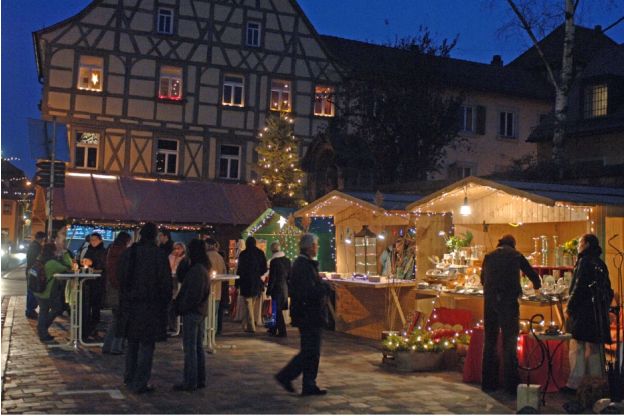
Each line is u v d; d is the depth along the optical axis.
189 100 26.47
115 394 7.07
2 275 29.92
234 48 27.12
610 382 6.71
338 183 23.42
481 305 10.78
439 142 23.47
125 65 25.64
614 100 22.00
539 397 6.84
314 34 28.17
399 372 8.74
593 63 24.30
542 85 32.28
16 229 51.00
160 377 8.09
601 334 7.37
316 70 28.16
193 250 7.54
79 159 25.06
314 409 6.66
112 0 25.59
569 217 10.11
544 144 23.84
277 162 25.64
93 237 11.34
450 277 10.52
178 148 26.25
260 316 13.52
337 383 7.95
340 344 11.21
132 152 25.58
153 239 7.35
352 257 13.77
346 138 23.86
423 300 11.23
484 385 7.70
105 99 25.33
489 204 11.35
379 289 11.89
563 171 16.89
